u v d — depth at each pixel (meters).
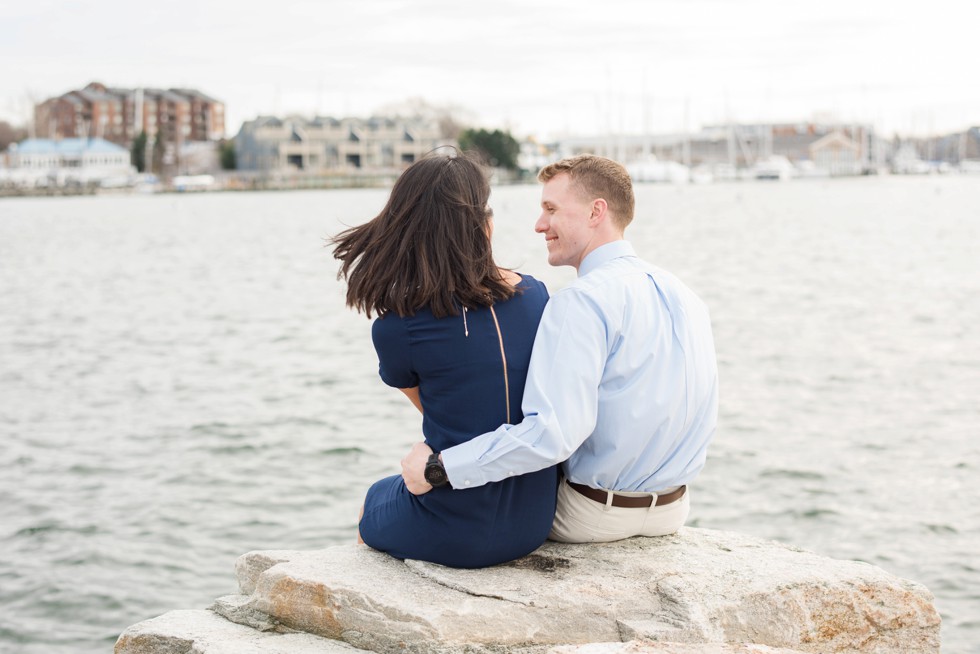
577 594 3.22
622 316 3.18
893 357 16.08
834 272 30.69
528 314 3.25
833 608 3.38
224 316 23.30
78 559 8.10
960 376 14.48
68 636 6.94
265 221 66.69
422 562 3.39
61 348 18.91
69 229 60.84
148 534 8.64
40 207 93.81
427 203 3.15
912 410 12.52
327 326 21.30
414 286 3.15
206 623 3.39
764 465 10.25
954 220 58.91
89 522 8.92
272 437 11.73
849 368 15.20
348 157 127.50
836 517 8.83
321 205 88.25
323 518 9.04
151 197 115.25
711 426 3.46
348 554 3.53
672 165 132.12
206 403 13.68
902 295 24.64
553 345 3.13
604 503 3.44
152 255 42.34
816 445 10.97
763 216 65.25
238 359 17.28
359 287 3.21
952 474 9.89
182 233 56.22
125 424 12.52
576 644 3.03
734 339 18.19
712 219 62.59
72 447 11.43
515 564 3.45
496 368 3.18
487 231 3.22
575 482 3.46
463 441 3.21
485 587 3.24
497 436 3.08
